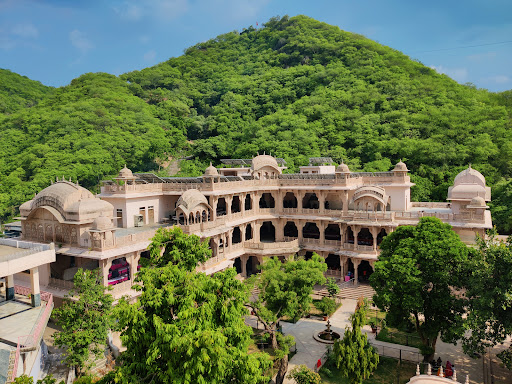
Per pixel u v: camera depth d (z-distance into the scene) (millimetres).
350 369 23984
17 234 43125
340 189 45219
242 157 85938
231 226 43094
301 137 80688
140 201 41531
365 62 108812
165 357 16047
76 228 31781
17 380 15641
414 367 27812
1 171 78688
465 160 69875
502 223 52656
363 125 80750
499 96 91938
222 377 16625
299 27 149375
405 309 27250
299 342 32125
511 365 23812
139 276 18719
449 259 26891
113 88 118438
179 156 101875
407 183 46969
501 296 23234
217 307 18172
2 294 30938
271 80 116375
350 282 43781
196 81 138875
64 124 88750
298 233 48812
